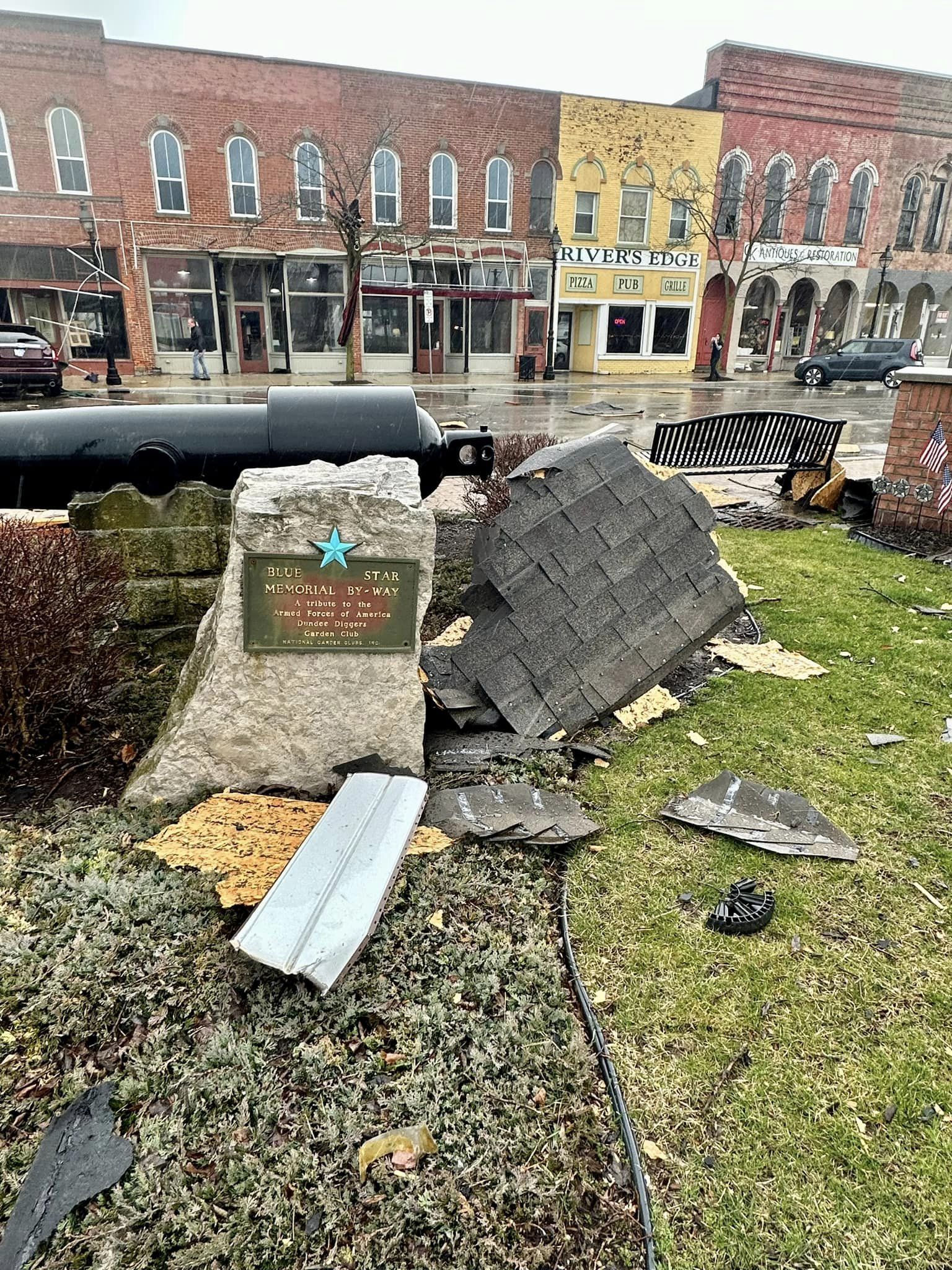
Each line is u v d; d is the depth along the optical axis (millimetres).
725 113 27656
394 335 26531
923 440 7613
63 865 2848
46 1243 1772
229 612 3176
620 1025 2398
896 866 3088
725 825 3277
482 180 25688
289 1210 1839
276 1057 2219
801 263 31031
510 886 2912
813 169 29859
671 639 4293
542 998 2424
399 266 25531
